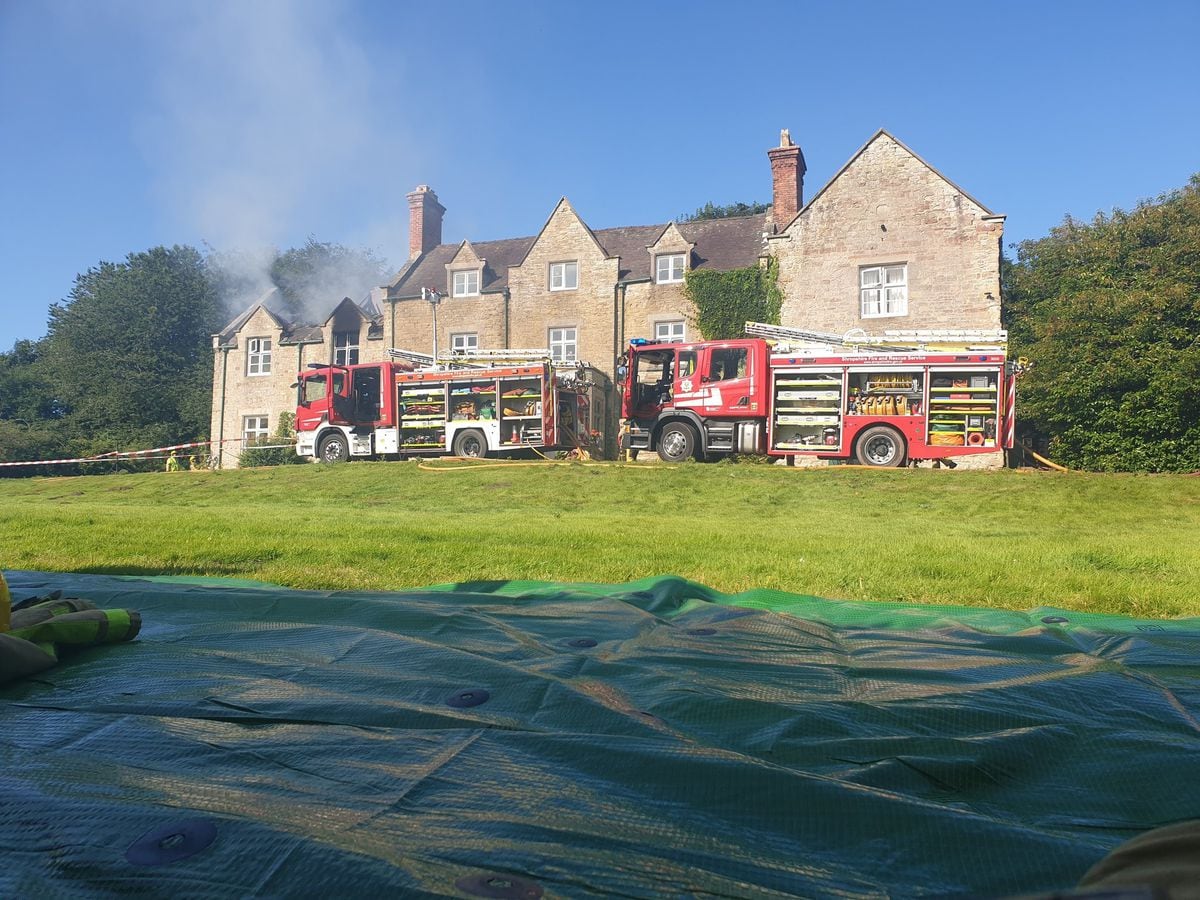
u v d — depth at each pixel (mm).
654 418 23328
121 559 7777
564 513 15867
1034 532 12555
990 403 21172
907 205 29547
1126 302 24203
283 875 1666
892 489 18156
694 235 35062
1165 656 3686
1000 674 3316
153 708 2805
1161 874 821
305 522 12164
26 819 1940
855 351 22047
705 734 2645
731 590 6395
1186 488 17641
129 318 51688
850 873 1711
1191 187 28422
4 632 3438
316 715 2717
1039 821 2031
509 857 1722
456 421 26359
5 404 55188
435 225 40688
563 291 34375
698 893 1600
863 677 3299
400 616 4297
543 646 3787
